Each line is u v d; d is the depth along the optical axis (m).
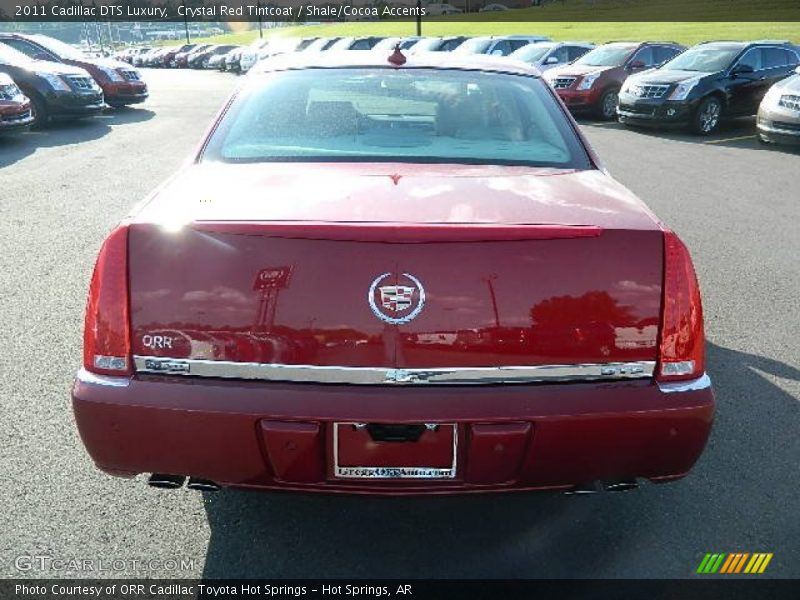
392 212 2.06
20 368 3.67
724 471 2.92
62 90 13.20
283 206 2.09
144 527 2.52
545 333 1.99
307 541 2.48
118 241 2.01
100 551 2.40
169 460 2.05
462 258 1.95
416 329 1.95
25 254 5.58
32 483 2.74
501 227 1.96
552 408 1.97
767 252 6.00
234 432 1.97
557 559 2.41
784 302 4.84
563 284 1.99
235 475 2.05
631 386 2.03
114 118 15.43
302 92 2.98
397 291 1.94
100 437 2.05
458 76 3.14
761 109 11.67
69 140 11.95
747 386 3.63
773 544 2.50
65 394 3.42
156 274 1.99
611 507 2.70
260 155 2.65
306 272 1.95
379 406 1.94
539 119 2.96
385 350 1.96
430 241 1.94
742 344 4.16
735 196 8.18
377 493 2.05
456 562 2.39
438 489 2.05
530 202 2.21
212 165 2.59
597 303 2.00
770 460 3.00
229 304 1.97
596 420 1.98
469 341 1.96
